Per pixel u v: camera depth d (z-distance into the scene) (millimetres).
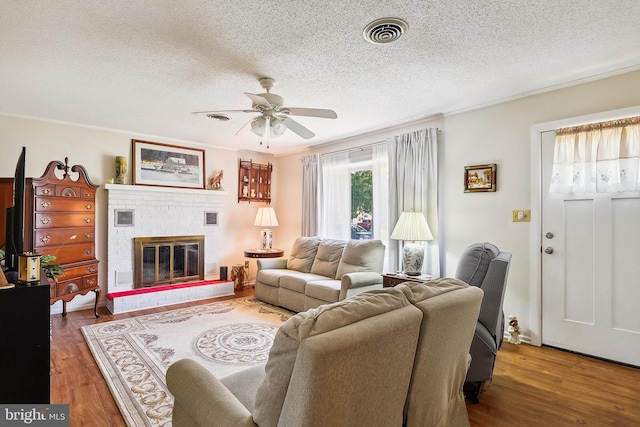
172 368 1346
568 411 2035
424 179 3789
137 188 4508
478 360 2076
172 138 4887
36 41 2193
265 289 4500
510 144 3264
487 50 2340
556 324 3000
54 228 3531
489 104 3387
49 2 1787
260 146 5453
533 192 3104
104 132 4379
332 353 894
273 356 1019
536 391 2264
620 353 2689
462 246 3592
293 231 5809
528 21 1989
